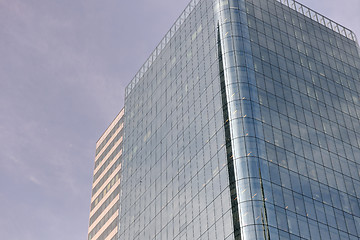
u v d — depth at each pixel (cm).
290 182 8519
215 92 9731
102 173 14450
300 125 9494
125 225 11750
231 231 7994
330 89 10644
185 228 9275
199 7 11356
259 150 8569
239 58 9669
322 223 8381
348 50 11888
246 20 10350
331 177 9169
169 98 11531
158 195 10669
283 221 7950
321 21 11906
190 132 10194
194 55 10956
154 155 11419
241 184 8219
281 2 11394
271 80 9725
